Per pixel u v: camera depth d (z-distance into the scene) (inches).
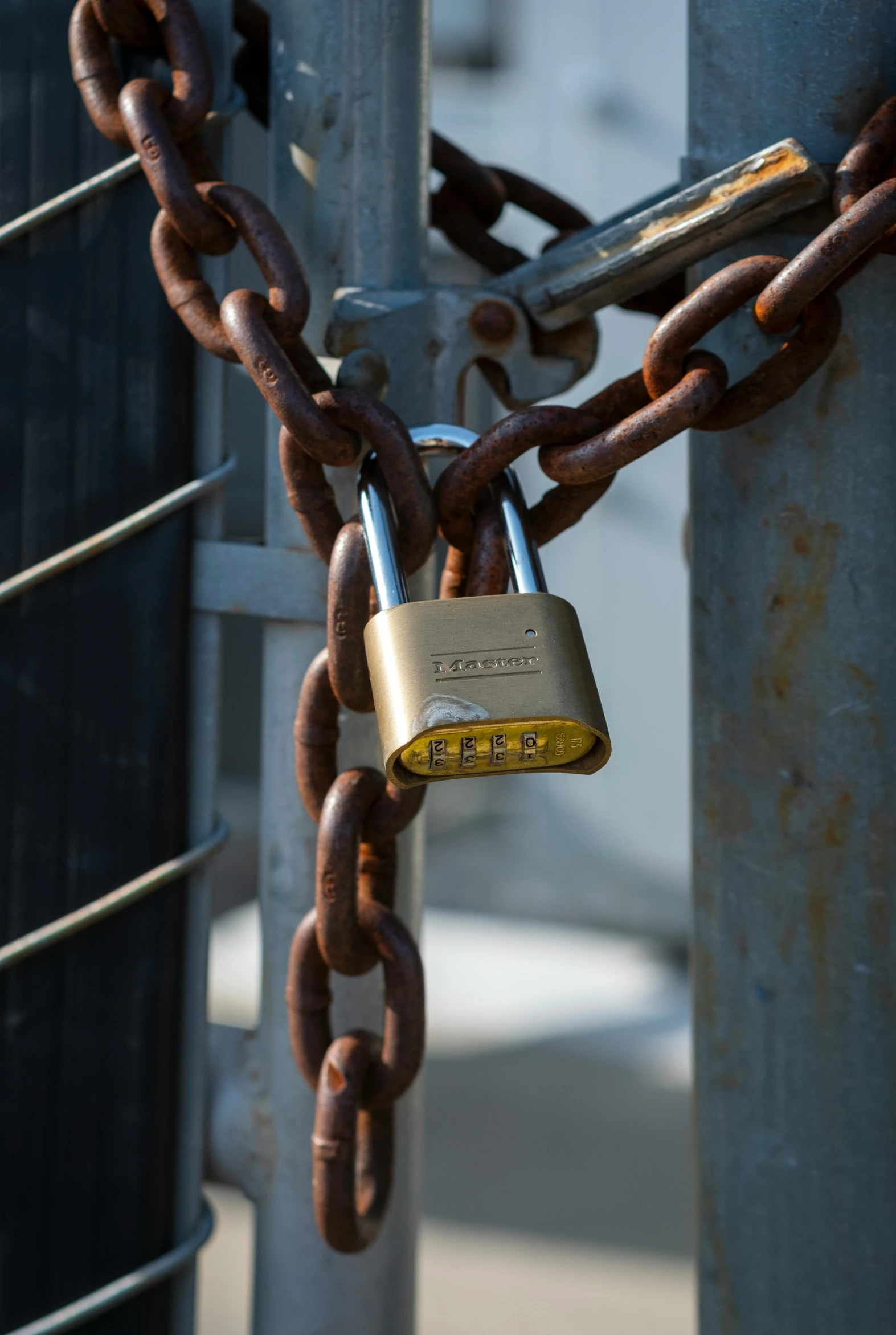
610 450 31.2
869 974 35.3
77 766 39.2
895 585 34.3
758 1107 36.7
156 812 39.1
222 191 33.2
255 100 42.0
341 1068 34.1
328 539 33.5
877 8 33.5
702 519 35.7
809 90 33.9
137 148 33.4
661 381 31.7
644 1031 163.6
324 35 37.3
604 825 189.0
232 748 279.0
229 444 39.7
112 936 39.6
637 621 178.7
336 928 33.3
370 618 32.7
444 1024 167.0
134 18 35.3
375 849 35.2
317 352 38.4
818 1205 36.2
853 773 35.0
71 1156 39.8
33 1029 39.8
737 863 36.3
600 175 169.2
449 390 37.1
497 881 205.0
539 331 37.5
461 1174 131.9
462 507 33.1
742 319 34.1
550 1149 136.2
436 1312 108.0
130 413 38.4
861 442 34.1
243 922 198.8
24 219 38.1
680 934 183.8
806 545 34.7
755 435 34.8
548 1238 119.5
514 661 31.4
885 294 33.6
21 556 38.9
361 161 37.5
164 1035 39.8
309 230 38.1
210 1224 41.6
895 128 32.2
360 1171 36.8
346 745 39.3
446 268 199.6
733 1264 37.3
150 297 37.9
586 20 168.1
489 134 182.2
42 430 38.7
